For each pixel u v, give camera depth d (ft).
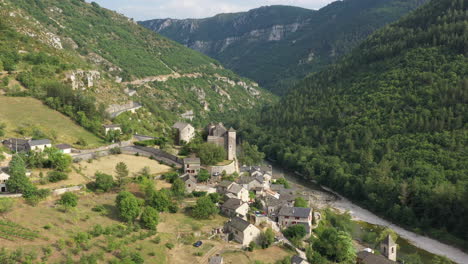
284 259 351.87
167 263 323.57
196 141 595.06
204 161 536.42
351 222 524.52
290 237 416.46
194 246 355.15
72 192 384.88
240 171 587.68
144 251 326.24
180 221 396.37
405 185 550.77
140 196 423.23
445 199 511.40
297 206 487.20
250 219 428.56
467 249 460.96
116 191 427.74
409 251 454.81
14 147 473.26
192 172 507.30
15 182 356.18
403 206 546.67
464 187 516.32
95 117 648.79
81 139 553.64
